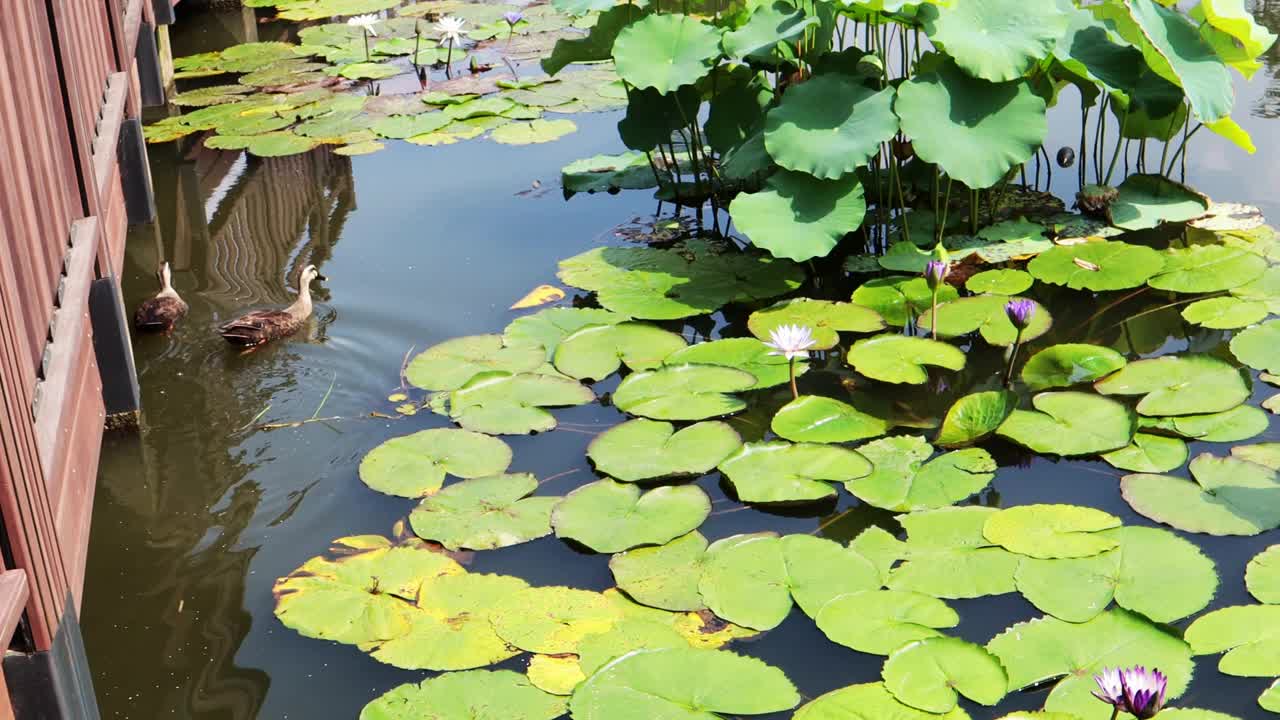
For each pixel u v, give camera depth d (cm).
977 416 333
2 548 177
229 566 291
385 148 597
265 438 347
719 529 298
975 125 424
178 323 418
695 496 304
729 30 483
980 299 405
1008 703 232
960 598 266
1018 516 288
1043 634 248
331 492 320
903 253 442
